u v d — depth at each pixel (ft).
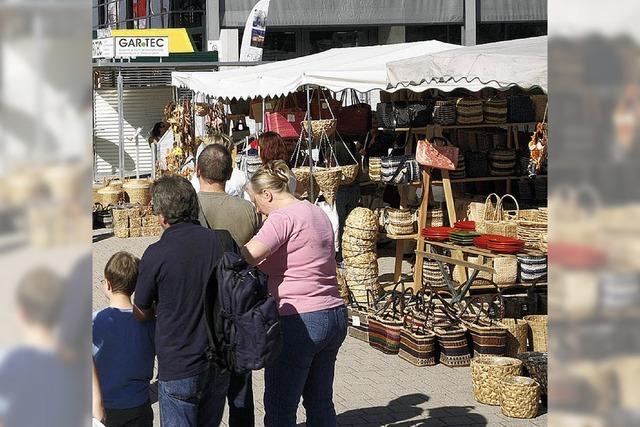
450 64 25.59
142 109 77.66
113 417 13.65
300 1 83.41
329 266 15.25
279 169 15.90
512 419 20.49
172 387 13.11
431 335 25.22
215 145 17.52
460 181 35.73
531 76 22.70
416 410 21.29
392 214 33.14
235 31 83.35
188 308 13.12
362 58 37.55
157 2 92.02
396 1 84.23
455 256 30.60
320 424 15.49
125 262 14.07
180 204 13.55
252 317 12.90
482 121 35.35
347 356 26.48
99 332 13.60
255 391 22.85
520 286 28.02
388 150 39.37
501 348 24.36
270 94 37.65
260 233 14.71
